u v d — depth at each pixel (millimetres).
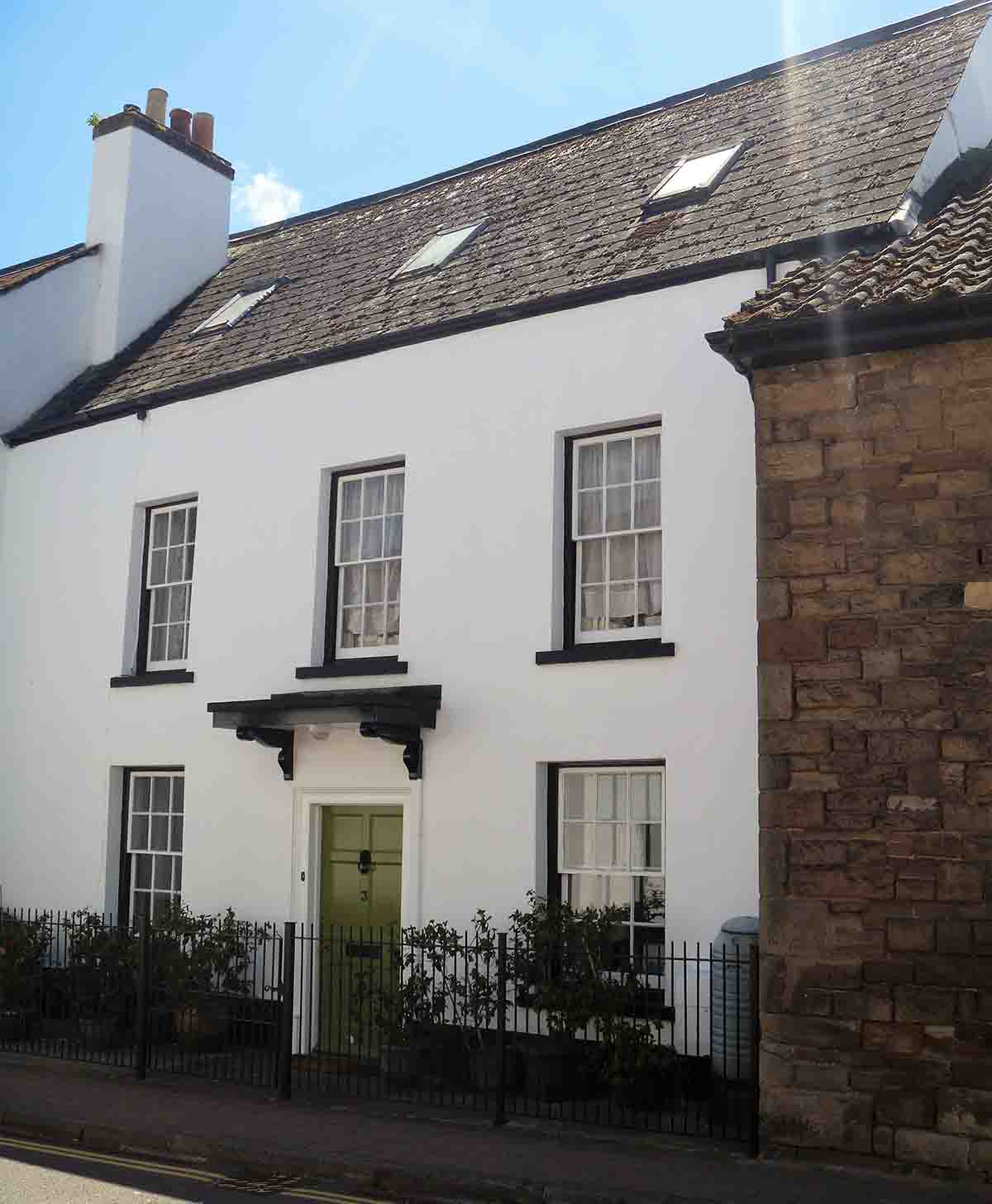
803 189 10719
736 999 8391
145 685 12992
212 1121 8805
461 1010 9875
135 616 13477
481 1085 9656
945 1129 7094
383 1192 7539
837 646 7750
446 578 11008
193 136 16812
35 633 14258
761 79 13469
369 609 11734
